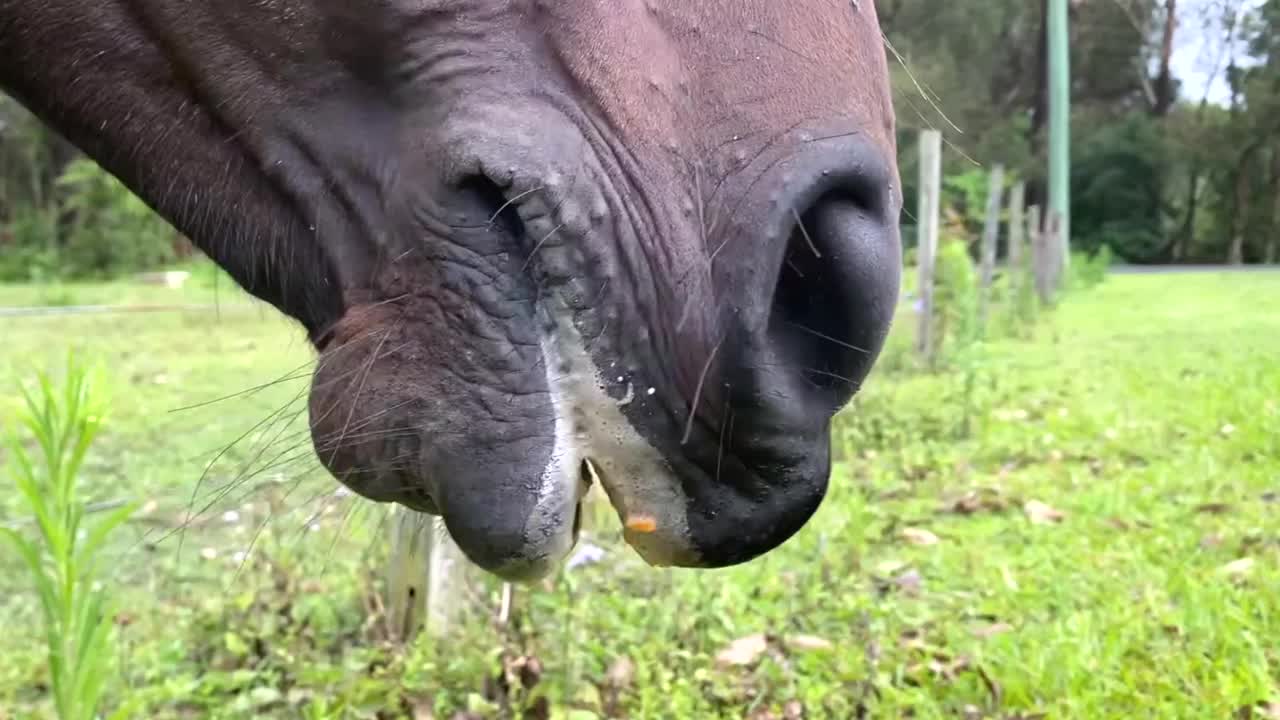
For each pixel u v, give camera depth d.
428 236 1.49
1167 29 36.81
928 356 8.98
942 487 5.23
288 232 1.69
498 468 1.47
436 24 1.50
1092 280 20.77
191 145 1.70
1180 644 3.22
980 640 3.36
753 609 3.61
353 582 3.59
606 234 1.43
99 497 4.95
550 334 1.46
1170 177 39.88
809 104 1.40
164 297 19.30
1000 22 27.39
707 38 1.42
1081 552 4.16
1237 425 6.22
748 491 1.50
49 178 28.34
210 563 4.10
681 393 1.45
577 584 3.63
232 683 2.99
